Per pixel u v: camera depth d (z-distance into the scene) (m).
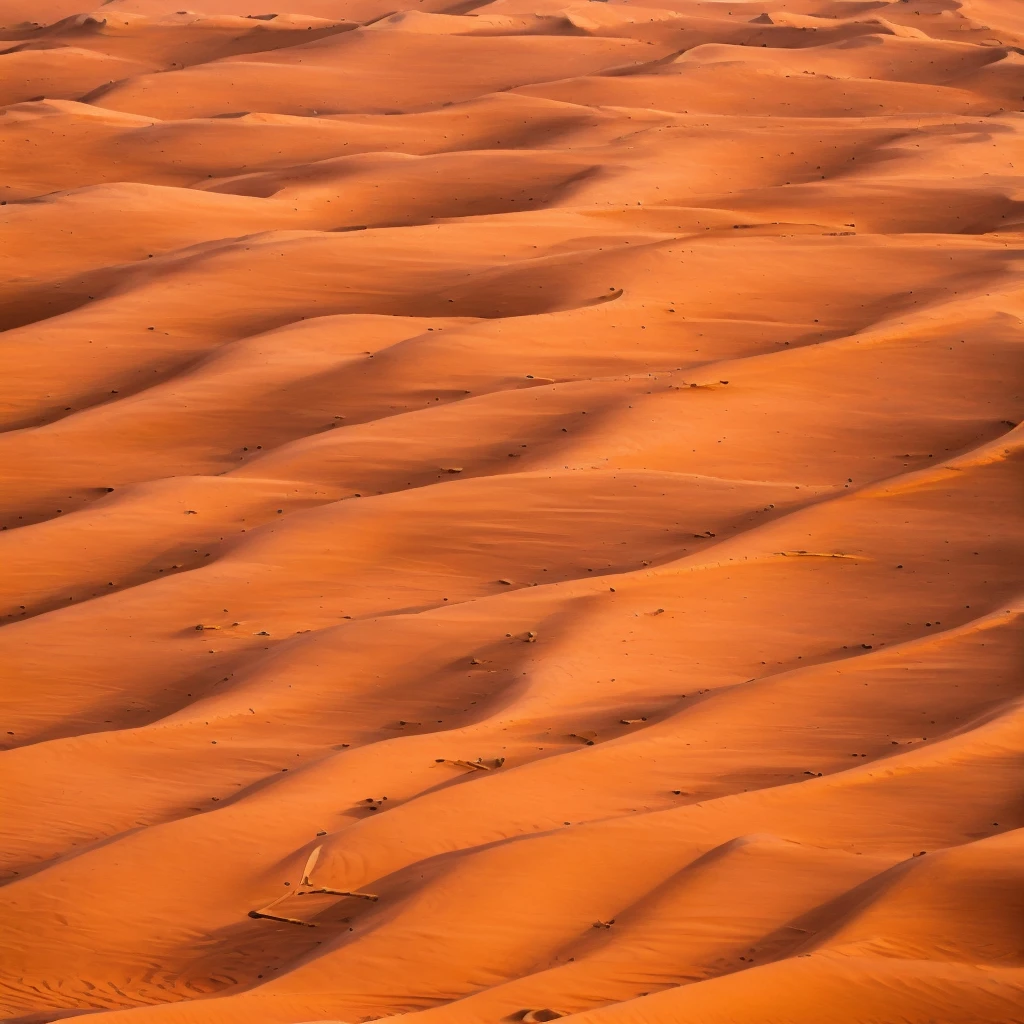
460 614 65.12
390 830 44.66
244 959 39.09
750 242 122.38
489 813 46.12
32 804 49.41
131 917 41.19
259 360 99.56
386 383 95.69
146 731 54.69
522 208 154.38
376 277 118.62
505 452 84.94
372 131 195.25
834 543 73.69
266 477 82.69
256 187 163.00
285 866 43.59
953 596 68.31
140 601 68.19
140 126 195.62
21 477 85.38
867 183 152.62
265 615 67.38
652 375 94.88
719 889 39.81
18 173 177.50
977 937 36.22
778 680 57.72
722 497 79.06
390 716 56.88
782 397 92.19
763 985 32.72
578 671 59.72
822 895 39.53
